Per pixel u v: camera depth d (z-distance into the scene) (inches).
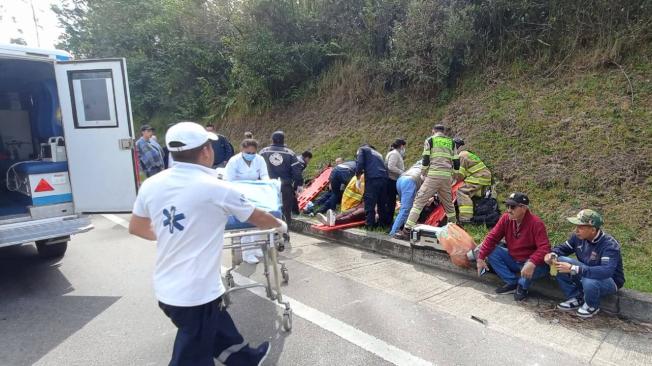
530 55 313.9
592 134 249.3
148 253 233.3
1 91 253.3
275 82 479.5
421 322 145.5
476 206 246.1
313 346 130.3
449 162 228.1
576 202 221.9
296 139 428.8
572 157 245.3
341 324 144.4
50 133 234.4
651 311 141.2
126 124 203.2
